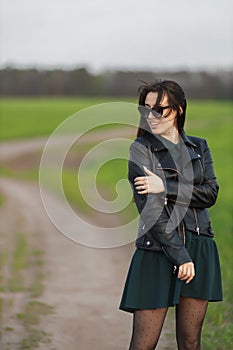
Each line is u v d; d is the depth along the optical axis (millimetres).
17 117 156000
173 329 13867
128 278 8359
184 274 7914
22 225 33219
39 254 24312
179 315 8492
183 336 8516
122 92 198375
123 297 8430
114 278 19984
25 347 12859
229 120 138375
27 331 14016
